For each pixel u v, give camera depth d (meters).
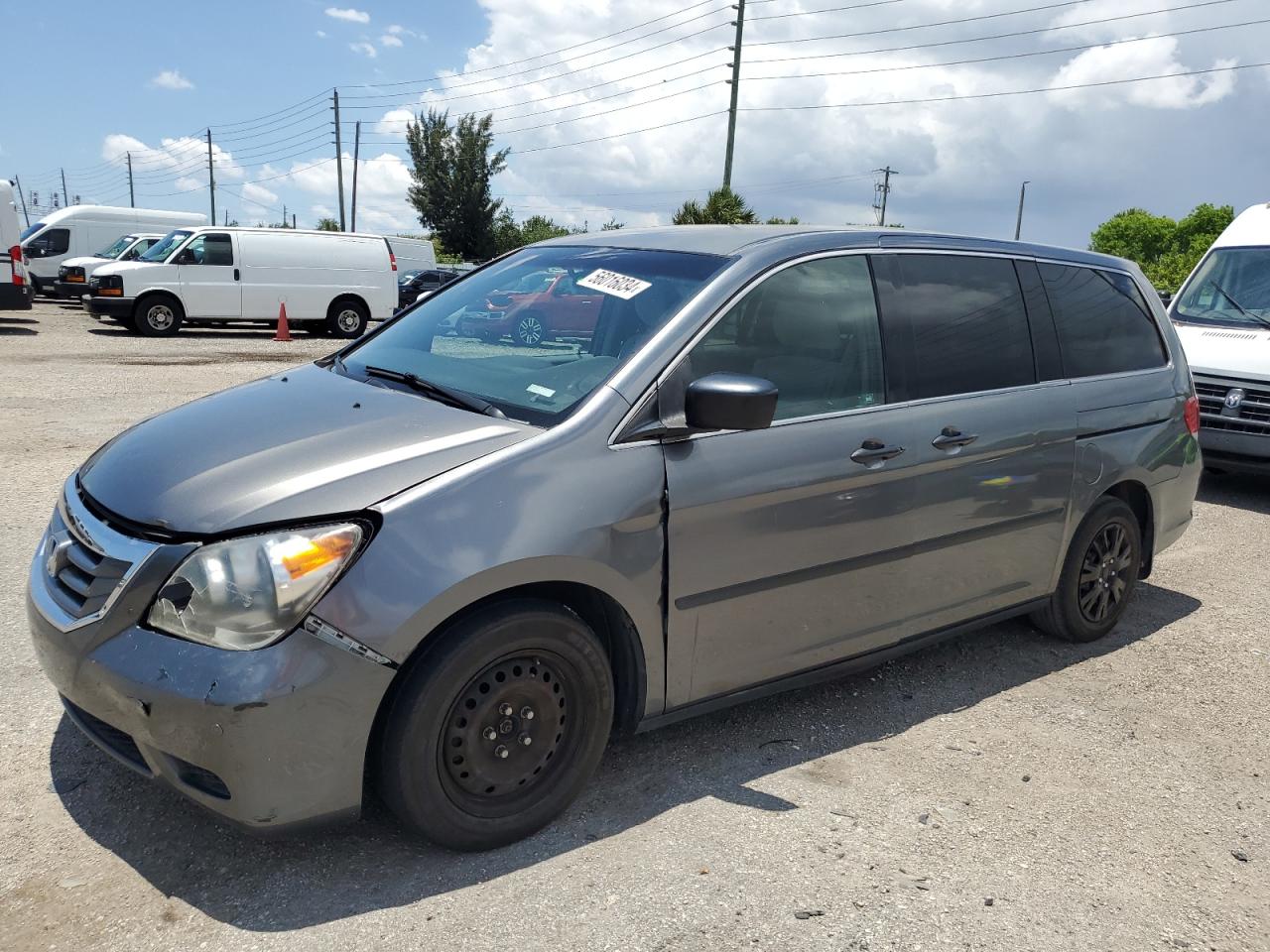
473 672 2.65
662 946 2.47
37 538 5.36
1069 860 2.99
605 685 2.94
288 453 2.76
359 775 2.53
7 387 10.62
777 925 2.58
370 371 3.49
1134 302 4.86
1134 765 3.62
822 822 3.09
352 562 2.48
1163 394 4.80
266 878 2.65
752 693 3.38
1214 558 6.40
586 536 2.78
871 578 3.58
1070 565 4.48
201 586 2.43
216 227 18.97
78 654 2.55
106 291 17.92
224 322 21.64
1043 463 4.14
